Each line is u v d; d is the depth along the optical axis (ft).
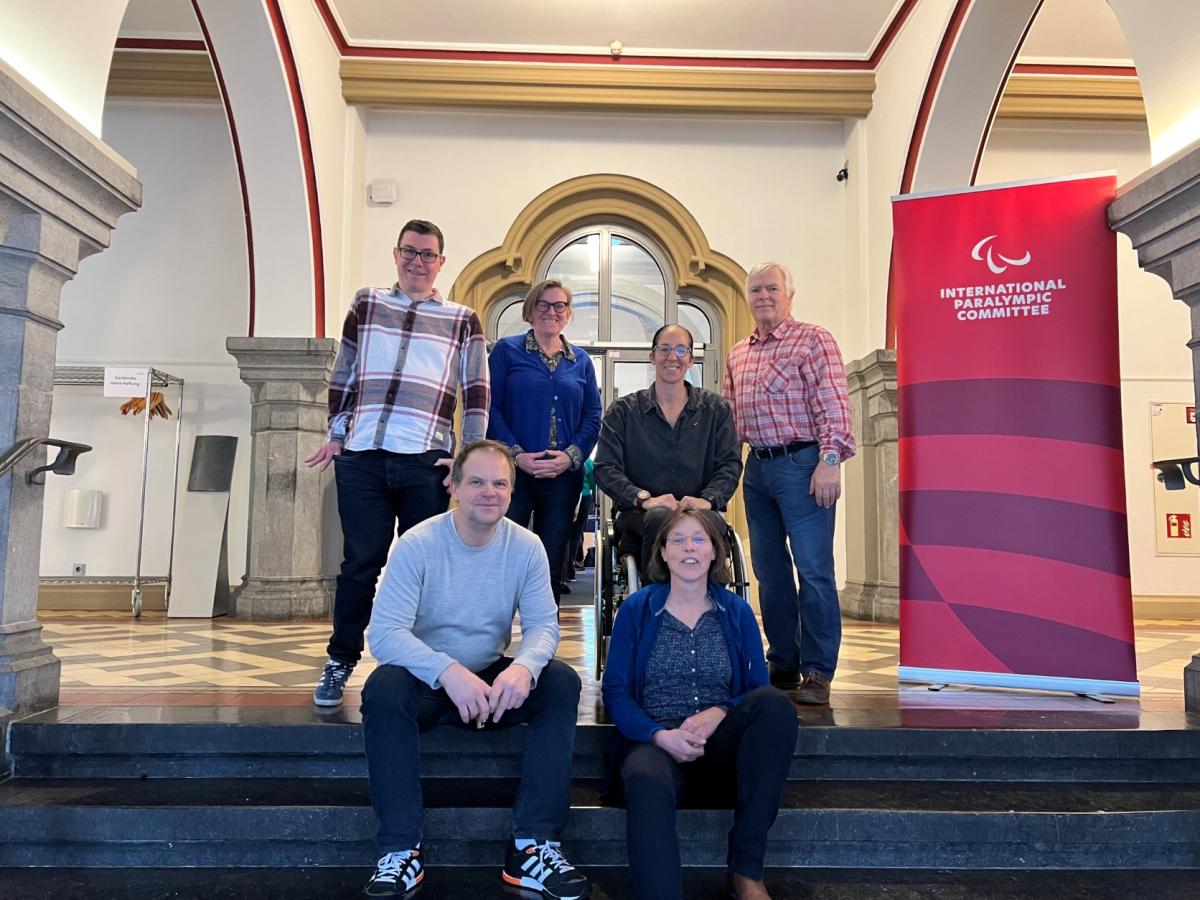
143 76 21.26
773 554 10.89
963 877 7.45
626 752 7.39
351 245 20.95
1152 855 7.70
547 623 7.78
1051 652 10.18
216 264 22.06
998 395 10.59
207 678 11.32
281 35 16.66
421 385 9.50
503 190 22.00
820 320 22.17
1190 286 9.32
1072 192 10.44
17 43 8.21
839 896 7.02
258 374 19.26
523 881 6.89
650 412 10.93
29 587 9.06
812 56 21.02
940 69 16.75
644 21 19.80
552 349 11.35
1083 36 19.81
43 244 8.61
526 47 20.84
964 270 10.87
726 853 7.59
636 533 10.21
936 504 10.80
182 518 20.40
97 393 21.58
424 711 7.48
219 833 7.51
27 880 7.18
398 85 20.76
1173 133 9.45
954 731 8.58
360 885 7.16
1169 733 8.63
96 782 8.25
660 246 22.61
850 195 21.89
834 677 11.88
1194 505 22.31
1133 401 22.72
